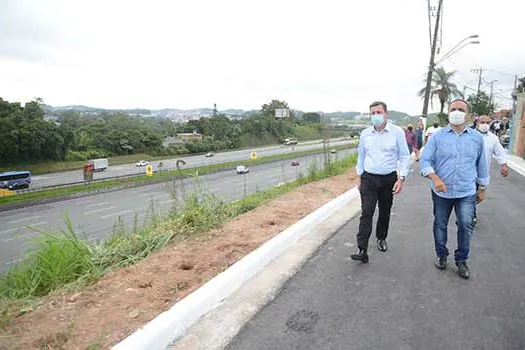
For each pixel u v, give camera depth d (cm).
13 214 3036
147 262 468
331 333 336
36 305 356
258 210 738
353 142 6994
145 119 12312
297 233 600
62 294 381
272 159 6456
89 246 512
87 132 7694
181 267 451
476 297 405
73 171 5994
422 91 5081
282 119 11819
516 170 1582
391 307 383
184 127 9994
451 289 424
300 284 435
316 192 935
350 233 627
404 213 785
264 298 401
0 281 428
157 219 700
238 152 8431
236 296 404
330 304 388
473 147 451
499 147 646
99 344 291
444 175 460
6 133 5672
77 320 328
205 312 368
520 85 4281
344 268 481
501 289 424
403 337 330
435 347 316
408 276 458
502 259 520
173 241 554
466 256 460
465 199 455
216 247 520
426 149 474
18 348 285
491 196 991
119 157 7212
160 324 318
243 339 327
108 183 4278
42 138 5988
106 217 2836
